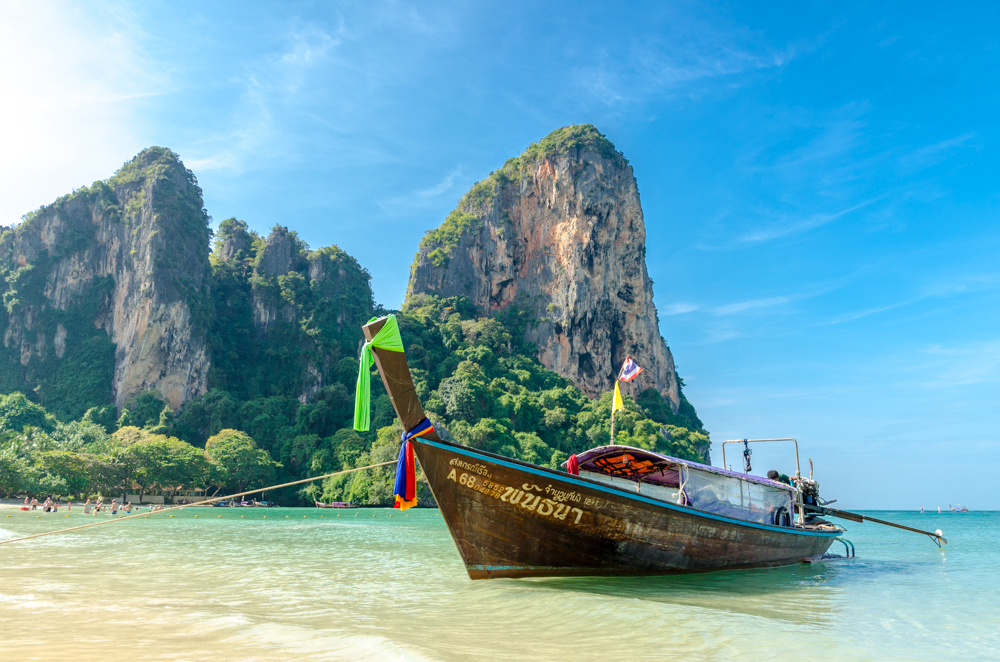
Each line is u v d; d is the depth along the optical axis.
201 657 6.96
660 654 7.43
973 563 19.23
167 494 88.19
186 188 143.62
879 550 25.28
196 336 125.81
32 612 9.79
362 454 97.00
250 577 14.66
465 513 11.88
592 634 8.41
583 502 11.98
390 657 6.95
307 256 159.00
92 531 30.84
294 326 137.88
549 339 153.62
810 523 18.72
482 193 180.38
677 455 123.00
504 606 10.28
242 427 114.19
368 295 166.12
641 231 169.25
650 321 168.38
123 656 6.99
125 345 125.31
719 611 9.87
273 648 7.38
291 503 100.06
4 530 29.70
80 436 100.12
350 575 15.09
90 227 141.88
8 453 72.00
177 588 12.77
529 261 169.50
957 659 7.47
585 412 124.31
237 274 148.88
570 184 164.75
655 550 12.98
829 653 7.68
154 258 127.44
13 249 141.25
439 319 153.38
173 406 120.06
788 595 12.12
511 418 120.06
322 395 122.25
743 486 15.51
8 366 129.00
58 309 132.62
